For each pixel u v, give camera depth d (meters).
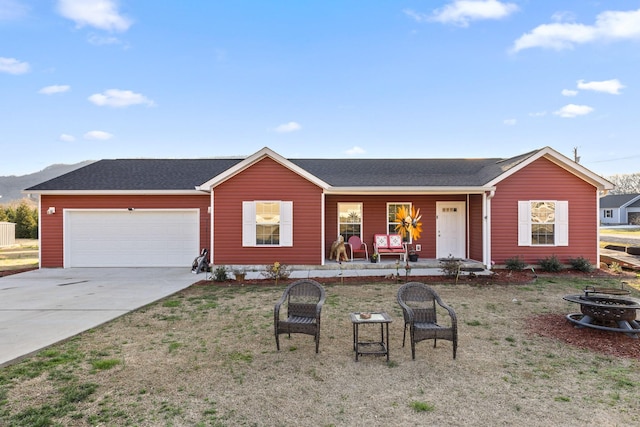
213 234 12.74
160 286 10.21
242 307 7.83
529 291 9.27
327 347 5.41
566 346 5.38
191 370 4.55
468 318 6.85
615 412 3.53
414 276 11.56
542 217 12.72
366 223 14.69
